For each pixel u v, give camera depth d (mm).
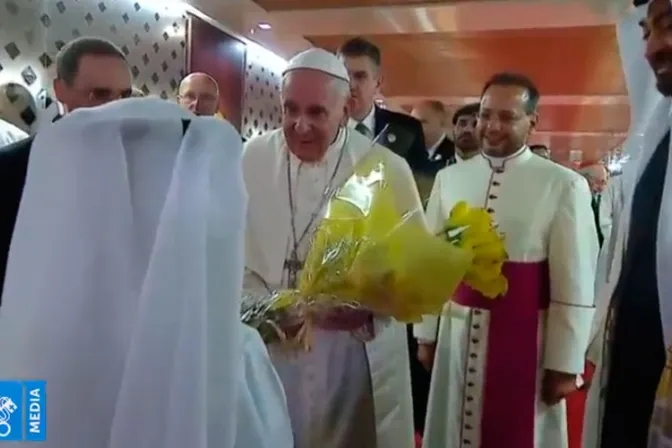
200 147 732
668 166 1094
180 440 692
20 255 711
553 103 10305
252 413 832
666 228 1079
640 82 1321
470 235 1212
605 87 9008
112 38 4574
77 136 716
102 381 721
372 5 5449
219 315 739
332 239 1166
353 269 1123
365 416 1474
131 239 731
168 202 716
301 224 1552
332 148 1566
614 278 1359
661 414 1032
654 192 1220
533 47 6988
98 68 1720
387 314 1173
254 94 7227
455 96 10086
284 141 1646
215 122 745
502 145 1874
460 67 8219
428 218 1923
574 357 1754
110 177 720
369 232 1153
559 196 1793
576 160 13812
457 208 1280
